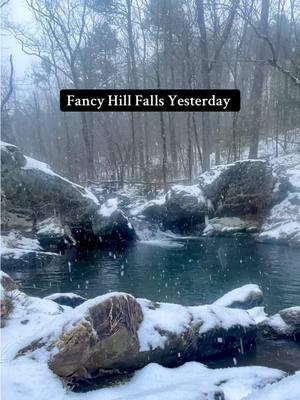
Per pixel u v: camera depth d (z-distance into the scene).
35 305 7.15
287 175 21.28
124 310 5.52
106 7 33.44
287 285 11.77
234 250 17.00
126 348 5.40
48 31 34.44
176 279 12.77
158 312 6.19
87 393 4.83
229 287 11.77
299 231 17.69
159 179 28.55
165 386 4.98
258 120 26.12
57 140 40.75
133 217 21.88
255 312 8.41
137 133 38.66
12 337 5.82
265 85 30.06
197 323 6.32
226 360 6.35
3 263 14.47
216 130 31.70
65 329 5.26
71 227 18.98
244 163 20.69
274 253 16.11
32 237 18.25
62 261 15.80
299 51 12.47
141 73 38.28
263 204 20.42
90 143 34.72
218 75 31.52
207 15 31.45
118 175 32.19
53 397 4.63
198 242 19.27
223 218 21.03
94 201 19.39
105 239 19.38
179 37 30.17
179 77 36.31
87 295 11.27
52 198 18.81
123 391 4.90
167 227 21.59
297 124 27.94
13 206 18.31
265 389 3.75
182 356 6.00
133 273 13.70
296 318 7.25
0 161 18.06
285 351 6.68
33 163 18.98
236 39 34.34
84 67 34.97
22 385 4.70
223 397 4.69
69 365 5.01
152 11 32.69
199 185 21.89
